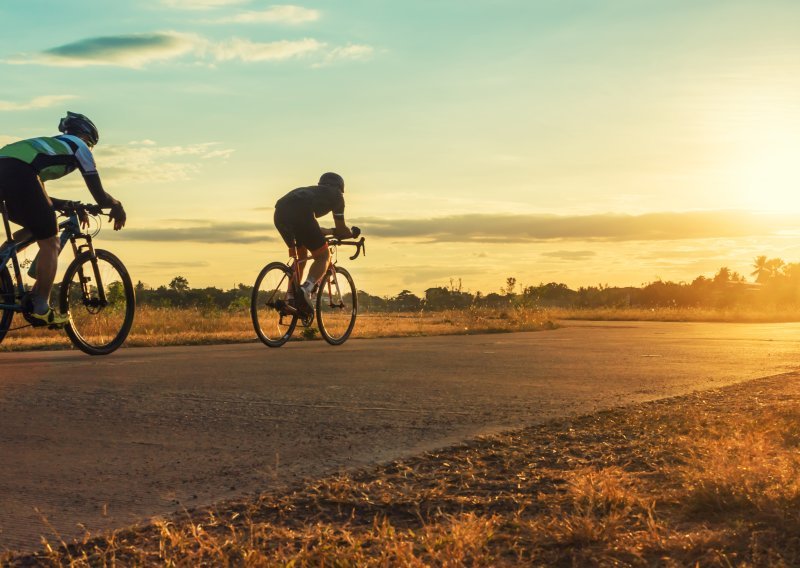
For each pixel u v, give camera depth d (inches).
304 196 338.3
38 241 248.2
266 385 209.3
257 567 78.7
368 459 125.6
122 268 291.9
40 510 101.4
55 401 181.5
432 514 95.6
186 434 147.6
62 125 258.2
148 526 93.7
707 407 170.9
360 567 76.4
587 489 98.4
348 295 378.6
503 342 385.4
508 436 140.6
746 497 91.8
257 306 335.3
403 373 238.4
